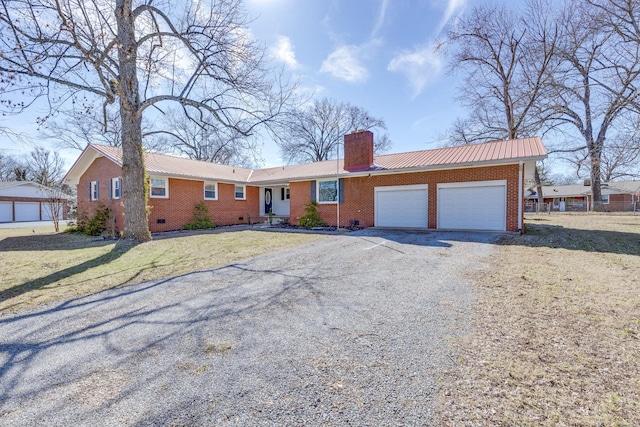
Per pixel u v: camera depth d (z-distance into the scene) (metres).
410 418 2.08
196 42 10.52
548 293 4.59
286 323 3.78
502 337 3.24
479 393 2.33
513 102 22.47
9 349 3.29
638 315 3.70
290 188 18.30
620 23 15.43
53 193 21.72
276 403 2.29
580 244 9.02
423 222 13.45
